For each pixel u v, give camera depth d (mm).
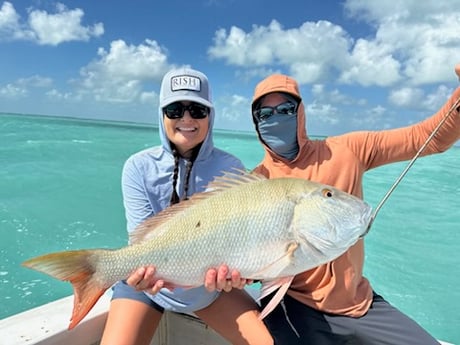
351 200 866
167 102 1044
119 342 972
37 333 961
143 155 1133
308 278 1037
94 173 5832
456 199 5141
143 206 1113
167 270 872
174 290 1009
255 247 842
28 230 3207
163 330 1195
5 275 2439
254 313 1049
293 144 1108
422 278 2650
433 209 4555
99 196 4555
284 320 1045
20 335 950
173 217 893
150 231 894
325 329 1028
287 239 841
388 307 1057
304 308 1046
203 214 867
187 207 896
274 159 1147
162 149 1134
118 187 5078
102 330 1081
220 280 838
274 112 1080
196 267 861
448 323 2104
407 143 1100
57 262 832
